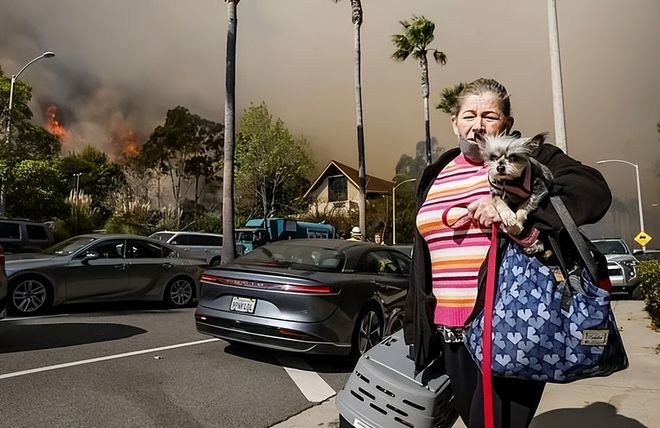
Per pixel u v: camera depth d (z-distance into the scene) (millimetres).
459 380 1958
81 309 9891
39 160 23109
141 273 10203
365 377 2529
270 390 5129
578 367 1602
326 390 5199
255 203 45438
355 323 6070
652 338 7605
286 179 45688
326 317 5773
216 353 6555
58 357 6008
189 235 19922
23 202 22547
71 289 9297
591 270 1651
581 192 1655
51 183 23391
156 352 6484
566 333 1604
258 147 43906
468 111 2133
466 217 1873
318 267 6336
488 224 1756
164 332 7812
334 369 6043
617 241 14742
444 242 1956
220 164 49438
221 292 6262
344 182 51688
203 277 6590
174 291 10758
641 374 5500
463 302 1890
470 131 2121
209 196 48656
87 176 45562
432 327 2033
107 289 9742
